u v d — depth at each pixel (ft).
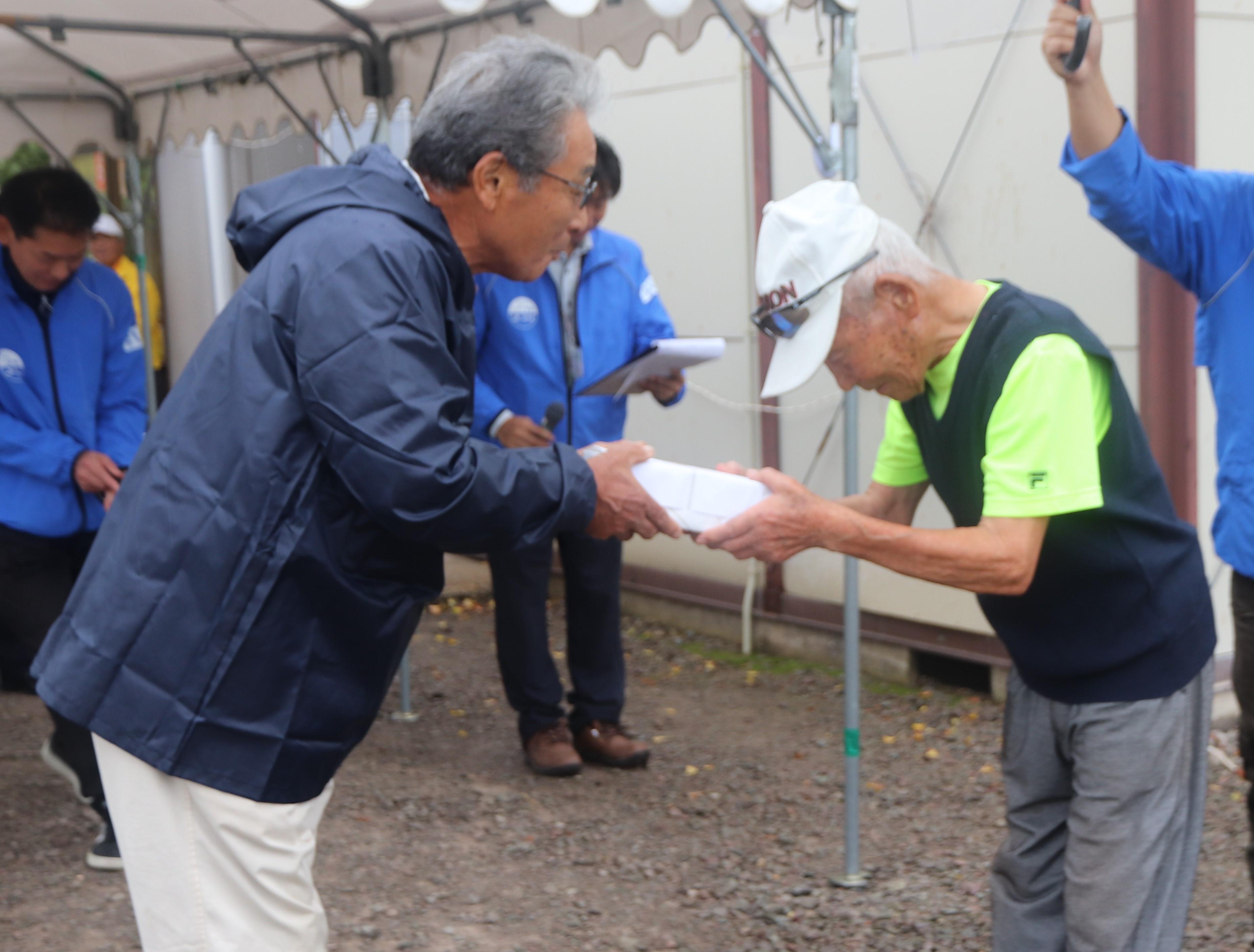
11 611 10.98
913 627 15.92
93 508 11.02
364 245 5.21
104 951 9.41
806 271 6.44
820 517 6.22
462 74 5.59
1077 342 6.13
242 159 24.93
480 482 5.25
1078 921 6.81
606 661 13.15
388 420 5.08
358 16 13.08
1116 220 7.65
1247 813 9.28
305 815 5.78
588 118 5.73
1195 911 9.93
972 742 14.05
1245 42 13.29
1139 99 13.03
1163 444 13.47
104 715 5.49
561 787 12.78
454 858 11.09
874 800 12.48
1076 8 7.39
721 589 18.15
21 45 14.42
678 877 10.75
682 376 12.24
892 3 14.96
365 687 5.74
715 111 17.06
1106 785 6.60
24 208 10.18
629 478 6.14
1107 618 6.50
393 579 5.66
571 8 9.31
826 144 9.67
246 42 14.38
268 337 5.30
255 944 5.70
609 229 18.93
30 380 10.84
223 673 5.38
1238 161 13.42
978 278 14.64
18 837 11.53
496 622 12.75
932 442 6.79
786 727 14.67
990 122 14.21
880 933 9.71
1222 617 13.85
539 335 12.16
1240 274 7.68
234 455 5.33
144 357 12.80
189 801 5.57
